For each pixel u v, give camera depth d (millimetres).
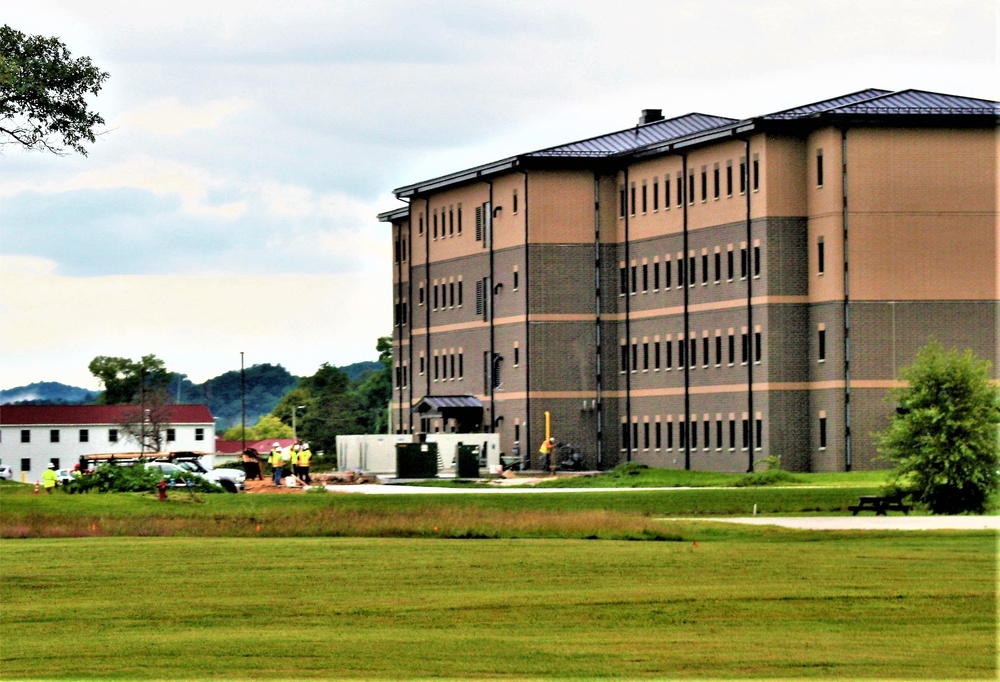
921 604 73812
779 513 113438
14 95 122875
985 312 155250
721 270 166750
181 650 66062
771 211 159125
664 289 176125
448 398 194000
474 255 197000
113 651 66062
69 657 65125
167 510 109562
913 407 118125
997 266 155375
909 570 82125
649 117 197000
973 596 75438
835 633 68500
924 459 116062
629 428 182250
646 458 179250
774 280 159500
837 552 88312
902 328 155250
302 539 96438
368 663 63719
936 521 105625
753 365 161500
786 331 159500
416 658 64562
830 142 155500
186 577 81938
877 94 165125
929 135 155250
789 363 159500
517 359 187625
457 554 89000
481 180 194125
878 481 137625
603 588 78062
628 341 182625
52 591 78438
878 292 154875
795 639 67625
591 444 185125
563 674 62156
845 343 154875
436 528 98625
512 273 188875
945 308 155250
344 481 159375
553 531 97875
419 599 75875
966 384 116875
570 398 185125
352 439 186125
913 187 155125
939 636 68062
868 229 154875
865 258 154875
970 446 116062
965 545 90750
